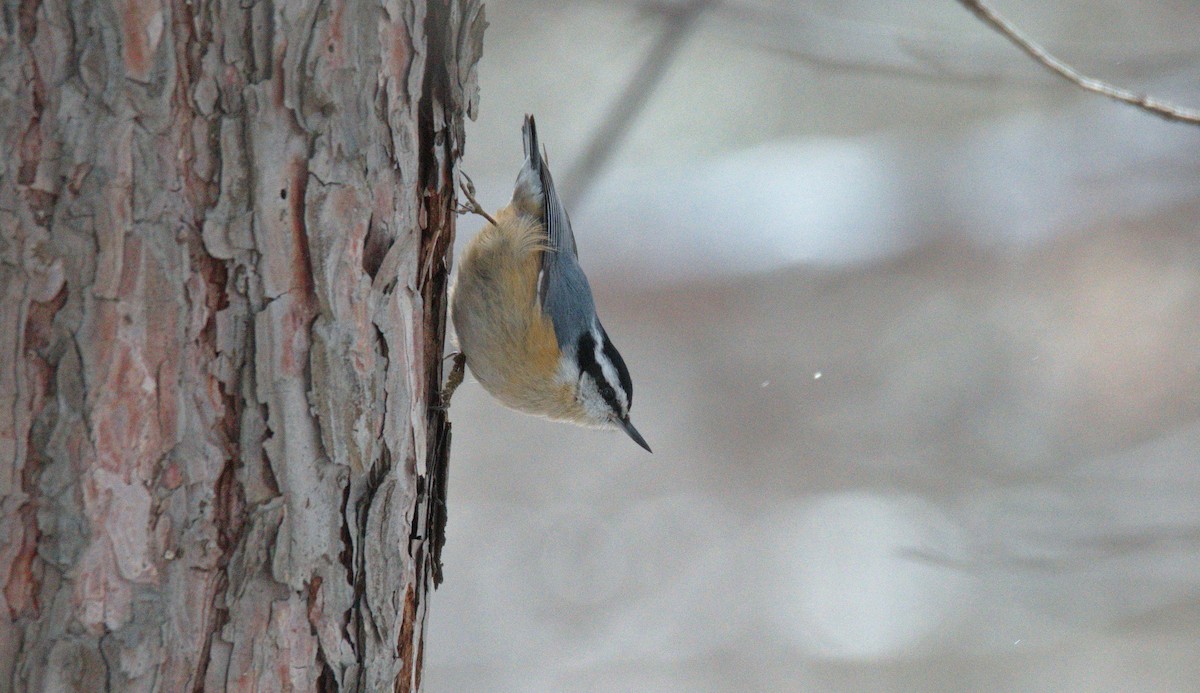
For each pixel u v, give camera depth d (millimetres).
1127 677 13734
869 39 11203
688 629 14797
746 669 14461
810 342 15539
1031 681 14031
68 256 3625
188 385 3838
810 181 15148
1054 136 14906
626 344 15516
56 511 3666
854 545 14750
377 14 4195
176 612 3857
